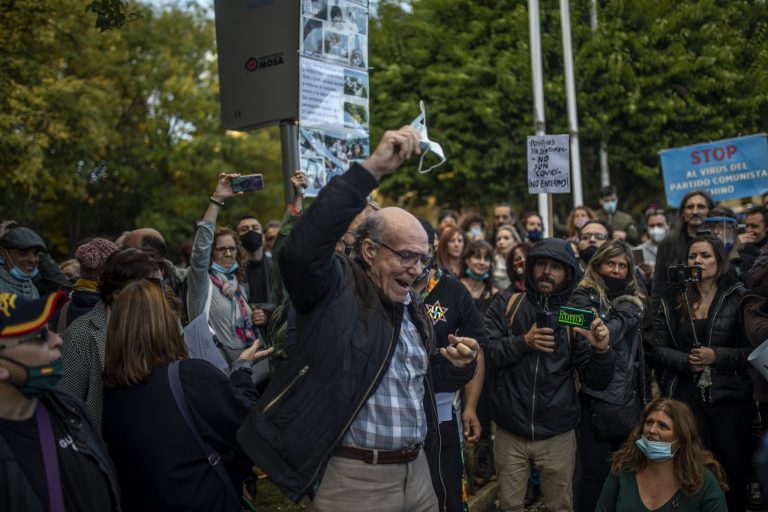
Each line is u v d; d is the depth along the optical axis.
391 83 16.81
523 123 15.79
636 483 4.11
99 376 3.47
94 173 26.61
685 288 4.99
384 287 2.94
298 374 2.76
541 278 4.77
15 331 2.50
